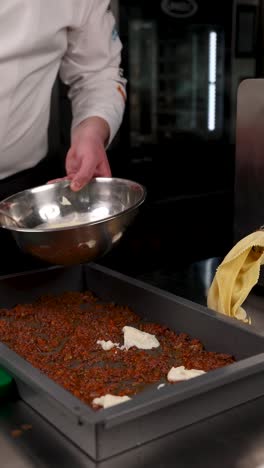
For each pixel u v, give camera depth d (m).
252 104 1.25
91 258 1.12
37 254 1.10
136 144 2.28
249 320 1.08
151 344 1.02
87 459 0.68
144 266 1.50
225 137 2.46
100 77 1.48
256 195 1.29
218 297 1.07
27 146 1.43
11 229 1.06
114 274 1.21
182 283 1.27
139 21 2.16
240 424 0.74
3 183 1.46
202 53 2.34
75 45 1.44
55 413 0.73
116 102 1.46
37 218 1.20
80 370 0.94
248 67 2.42
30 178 1.50
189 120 2.38
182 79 2.32
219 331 0.97
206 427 0.74
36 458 0.69
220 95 2.41
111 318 1.15
